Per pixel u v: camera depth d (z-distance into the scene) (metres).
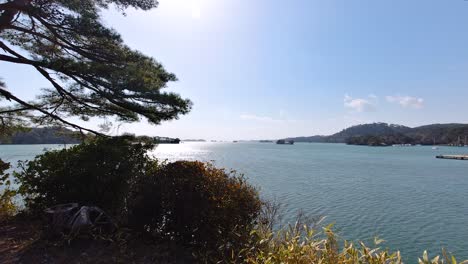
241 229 4.19
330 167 56.25
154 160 6.00
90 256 3.93
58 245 4.14
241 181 4.86
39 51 7.97
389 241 14.34
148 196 4.54
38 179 5.25
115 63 7.14
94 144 5.71
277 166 55.69
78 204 4.90
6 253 3.95
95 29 6.78
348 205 21.75
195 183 4.38
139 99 6.51
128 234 4.48
